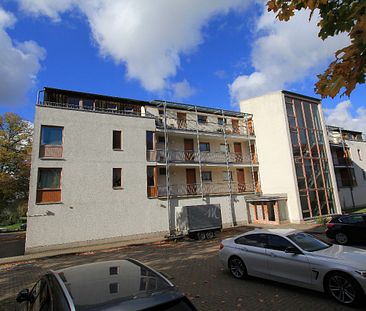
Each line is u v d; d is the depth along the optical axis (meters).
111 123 18.72
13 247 18.45
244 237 7.74
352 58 2.26
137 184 18.77
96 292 2.72
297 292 6.18
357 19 2.34
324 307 5.29
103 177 17.66
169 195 19.94
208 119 25.89
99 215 16.98
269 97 25.44
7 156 25.92
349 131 37.31
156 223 18.89
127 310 2.41
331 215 23.61
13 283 8.75
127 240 17.52
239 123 27.52
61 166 16.47
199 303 5.85
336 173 32.28
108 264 3.73
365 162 35.72
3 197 26.95
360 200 32.84
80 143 17.33
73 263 11.59
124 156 18.72
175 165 21.09
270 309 5.33
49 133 16.61
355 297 5.18
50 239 15.26
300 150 24.11
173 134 22.34
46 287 3.25
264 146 25.33
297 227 19.69
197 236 16.98
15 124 27.61
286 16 2.87
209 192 23.56
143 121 20.12
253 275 7.08
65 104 18.88
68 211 16.08
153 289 2.81
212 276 7.93
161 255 12.09
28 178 27.77
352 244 11.80
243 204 23.86
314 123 25.92
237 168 26.28
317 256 5.95
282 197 22.86
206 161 23.72
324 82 2.43
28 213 15.03
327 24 2.63
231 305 5.64
